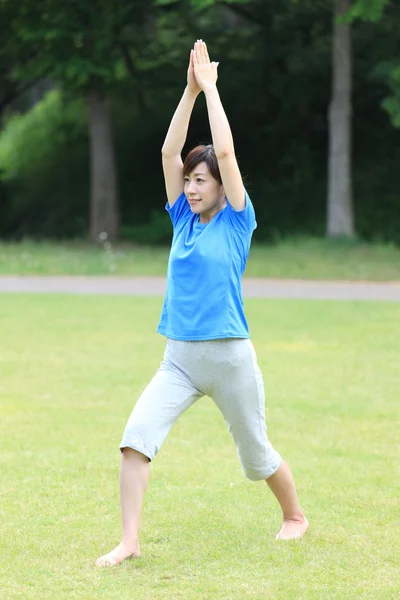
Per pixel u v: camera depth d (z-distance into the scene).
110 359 29.05
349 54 68.94
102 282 52.47
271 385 25.39
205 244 12.77
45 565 12.58
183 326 12.86
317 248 65.31
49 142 98.69
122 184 91.44
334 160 69.81
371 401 23.50
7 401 23.22
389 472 17.41
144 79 82.44
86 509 15.12
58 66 68.88
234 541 13.60
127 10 70.38
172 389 12.91
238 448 13.46
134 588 11.74
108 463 17.84
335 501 15.64
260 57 87.88
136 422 12.75
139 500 12.80
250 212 12.95
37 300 43.84
